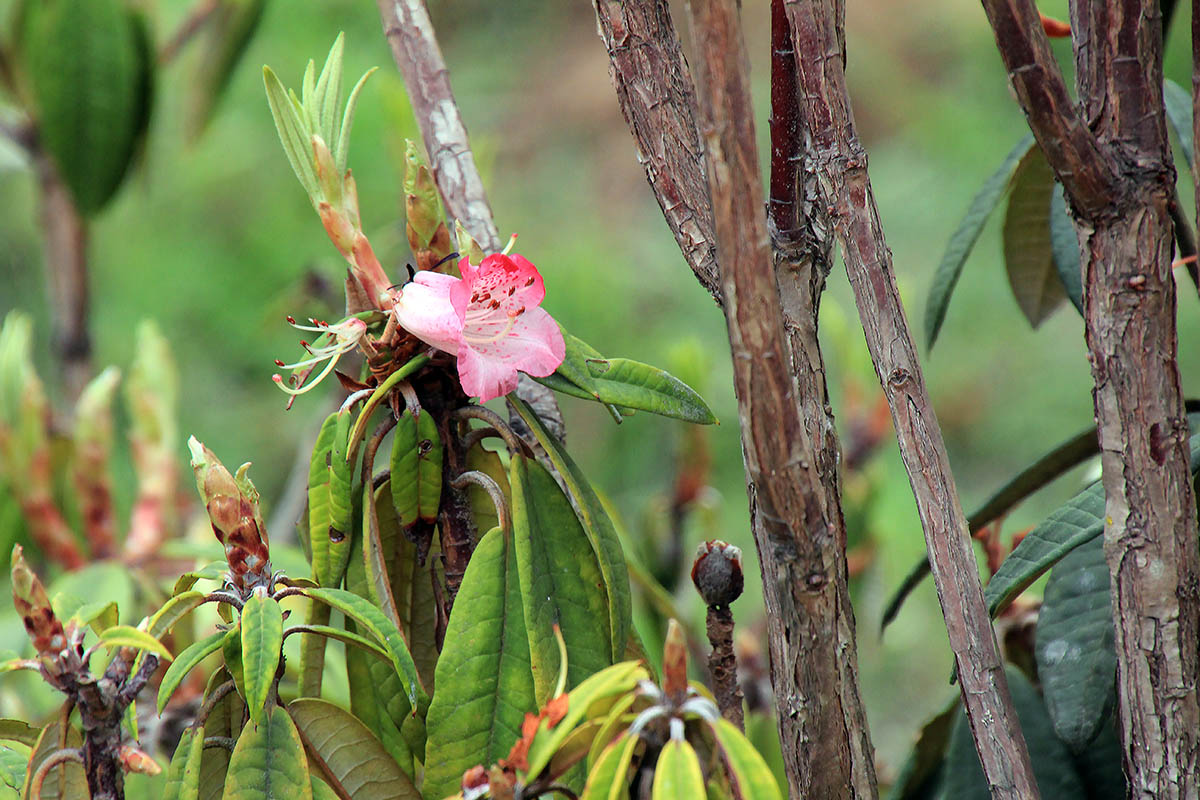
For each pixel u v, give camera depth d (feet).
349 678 4.94
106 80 7.19
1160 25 4.66
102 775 4.74
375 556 4.84
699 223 4.80
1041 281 5.46
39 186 8.05
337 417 4.86
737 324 4.54
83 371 8.12
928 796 5.31
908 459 4.69
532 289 4.81
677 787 4.53
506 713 4.83
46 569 6.42
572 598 4.87
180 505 6.97
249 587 4.77
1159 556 4.68
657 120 4.81
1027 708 5.16
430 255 4.86
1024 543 4.91
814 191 4.71
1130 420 4.67
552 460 4.85
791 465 4.56
